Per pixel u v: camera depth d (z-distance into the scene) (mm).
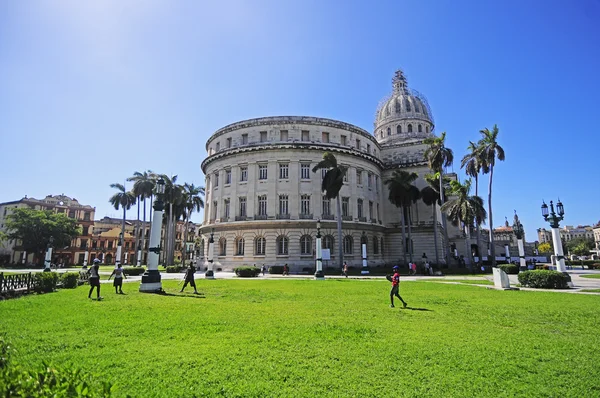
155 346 7195
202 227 52062
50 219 73875
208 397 4730
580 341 7820
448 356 6586
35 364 5809
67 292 18453
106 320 9930
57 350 6820
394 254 56469
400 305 13836
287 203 47188
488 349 7074
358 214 50969
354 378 5496
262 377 5492
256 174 48250
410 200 49812
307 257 44906
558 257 23859
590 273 36312
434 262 52781
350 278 33688
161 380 5289
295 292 19062
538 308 12695
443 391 5023
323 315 11242
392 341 7707
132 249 100125
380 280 30109
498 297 16266
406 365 6098
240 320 10125
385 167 60219
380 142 74625
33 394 2670
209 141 56031
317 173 48312
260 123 50125
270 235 45281
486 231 104500
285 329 8906
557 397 4891
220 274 41969
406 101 75375
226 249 47406
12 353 4773
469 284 24609
